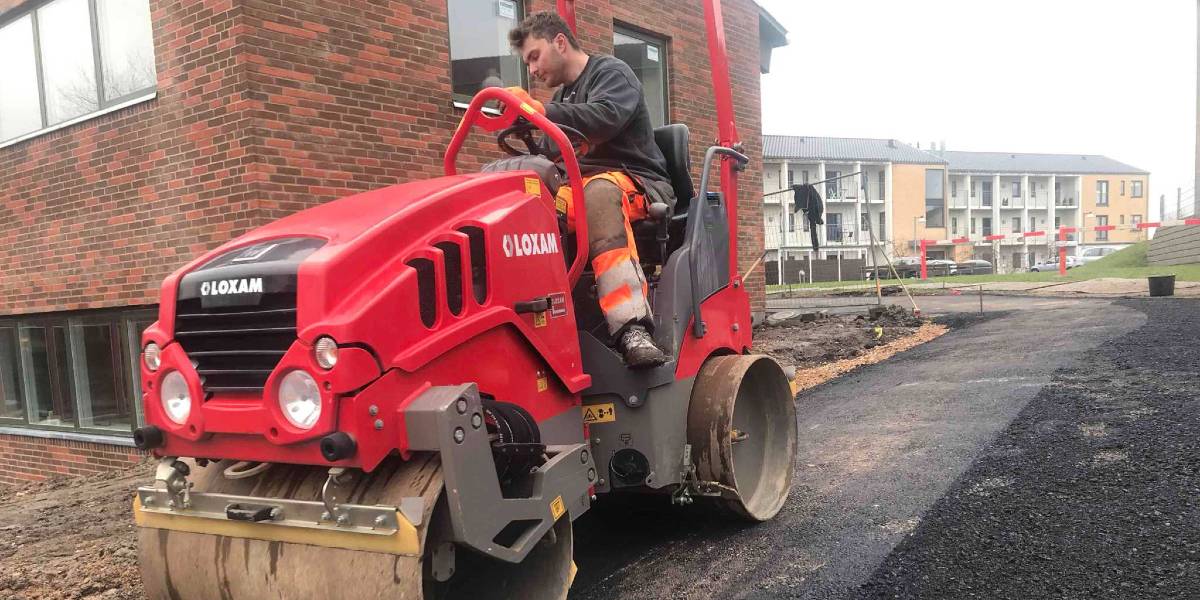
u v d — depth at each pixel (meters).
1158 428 4.72
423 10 7.04
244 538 2.38
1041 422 5.16
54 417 8.08
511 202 2.75
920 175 67.62
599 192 3.25
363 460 2.09
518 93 3.06
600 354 3.29
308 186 6.18
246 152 5.88
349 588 2.17
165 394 2.43
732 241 4.21
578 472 2.68
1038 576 3.02
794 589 3.11
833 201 63.72
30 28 7.73
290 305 2.20
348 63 6.45
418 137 7.01
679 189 4.07
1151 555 3.11
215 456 2.36
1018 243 80.19
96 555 4.36
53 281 7.57
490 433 2.46
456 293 2.48
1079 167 85.50
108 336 7.39
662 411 3.38
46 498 6.36
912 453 4.81
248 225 5.92
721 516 3.96
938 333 11.02
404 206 2.44
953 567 3.16
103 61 7.04
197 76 6.11
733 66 11.48
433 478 2.17
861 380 7.68
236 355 2.27
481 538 2.21
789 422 4.18
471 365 2.46
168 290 2.46
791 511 4.00
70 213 7.30
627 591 3.22
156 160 6.50
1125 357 7.23
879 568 3.21
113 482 6.81
